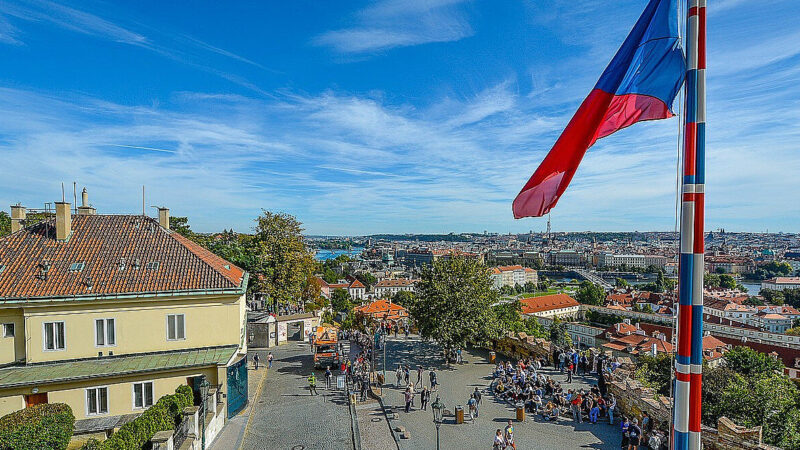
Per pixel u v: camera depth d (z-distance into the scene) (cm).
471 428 2561
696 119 839
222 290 2908
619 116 973
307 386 3434
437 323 3697
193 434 2027
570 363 3200
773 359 4891
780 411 2709
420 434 2508
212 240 6550
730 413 2769
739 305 15462
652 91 941
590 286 19675
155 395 2606
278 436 2511
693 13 841
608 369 3052
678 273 864
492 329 3759
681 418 847
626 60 969
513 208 1012
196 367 2642
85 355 2664
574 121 983
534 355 3753
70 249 2966
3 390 2377
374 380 3484
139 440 1767
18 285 2611
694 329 834
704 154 831
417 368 3744
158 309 2803
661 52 939
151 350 2781
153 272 2922
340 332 5284
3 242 2914
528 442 2323
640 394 2406
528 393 2870
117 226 3278
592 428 2484
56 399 2452
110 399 2527
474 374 3550
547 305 16938
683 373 841
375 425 2672
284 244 5681
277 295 5578
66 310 2636
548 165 985
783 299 17738
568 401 2739
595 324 15162
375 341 4666
